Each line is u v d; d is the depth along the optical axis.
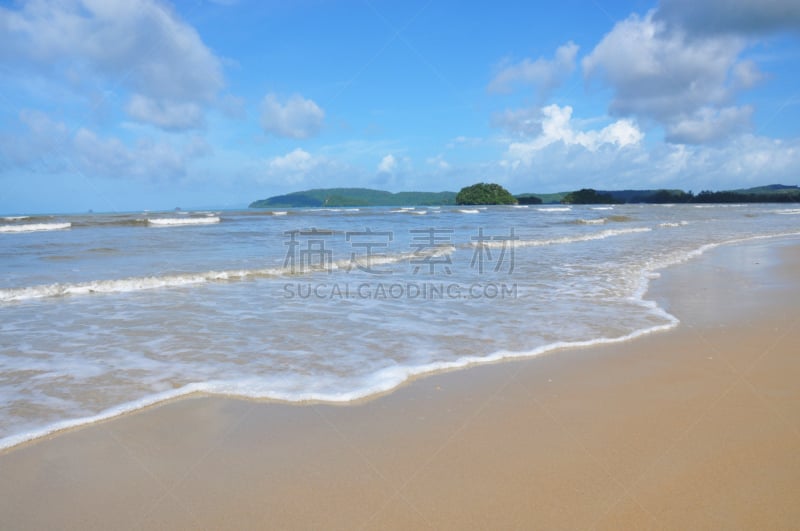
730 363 4.62
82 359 4.80
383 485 2.68
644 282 9.11
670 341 5.37
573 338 5.50
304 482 2.72
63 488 2.67
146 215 37.94
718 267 11.04
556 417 3.51
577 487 2.63
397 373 4.38
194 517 2.42
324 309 7.08
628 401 3.77
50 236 19.86
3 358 4.81
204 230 23.67
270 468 2.87
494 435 3.24
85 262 11.80
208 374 4.38
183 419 3.51
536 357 4.87
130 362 4.71
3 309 7.08
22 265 11.26
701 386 4.05
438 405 3.74
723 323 6.11
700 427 3.31
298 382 4.19
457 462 2.91
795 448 3.01
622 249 15.09
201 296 8.07
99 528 2.34
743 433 3.21
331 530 2.31
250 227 26.27
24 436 3.21
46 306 7.29
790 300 7.43
